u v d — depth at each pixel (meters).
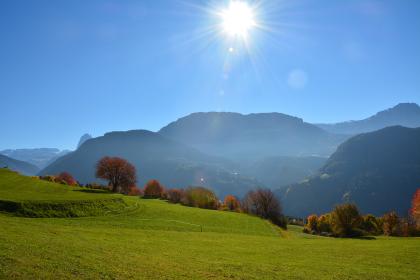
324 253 48.25
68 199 75.00
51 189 95.50
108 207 78.62
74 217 67.12
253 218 108.06
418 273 37.28
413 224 135.38
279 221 149.38
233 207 167.25
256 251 46.03
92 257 29.58
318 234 141.50
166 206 104.12
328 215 163.25
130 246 38.72
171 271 28.70
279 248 50.88
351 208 126.00
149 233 54.03
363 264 40.91
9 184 95.88
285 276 31.48
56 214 65.88
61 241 34.72
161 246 42.03
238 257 39.62
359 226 134.25
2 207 61.72
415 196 130.38
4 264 23.67
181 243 47.06
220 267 32.53
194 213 97.62
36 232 37.91
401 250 52.88
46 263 25.48
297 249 50.91
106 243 38.41
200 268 31.22
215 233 67.19
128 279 24.94
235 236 64.56
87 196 84.38
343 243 62.25
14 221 45.09
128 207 85.25
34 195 77.75
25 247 29.03
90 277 24.06
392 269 38.59
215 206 150.00
